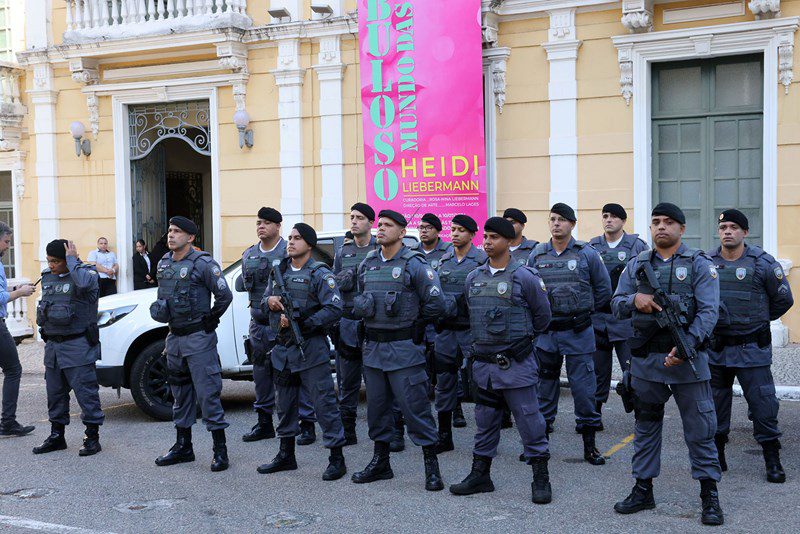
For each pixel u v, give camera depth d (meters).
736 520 5.74
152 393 9.21
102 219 16.23
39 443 8.39
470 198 13.03
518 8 12.95
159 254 15.91
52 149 16.48
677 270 5.81
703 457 5.71
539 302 6.23
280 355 6.96
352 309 7.87
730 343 6.67
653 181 12.70
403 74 13.23
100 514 6.18
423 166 13.25
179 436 7.54
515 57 13.12
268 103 14.81
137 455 7.82
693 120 12.45
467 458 7.46
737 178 12.27
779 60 11.63
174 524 5.95
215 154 15.30
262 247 8.13
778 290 6.64
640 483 5.96
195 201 18.44
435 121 13.12
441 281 7.96
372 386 6.72
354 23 13.98
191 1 15.04
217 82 15.11
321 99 14.44
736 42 11.84
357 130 14.27
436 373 7.65
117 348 9.13
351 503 6.29
